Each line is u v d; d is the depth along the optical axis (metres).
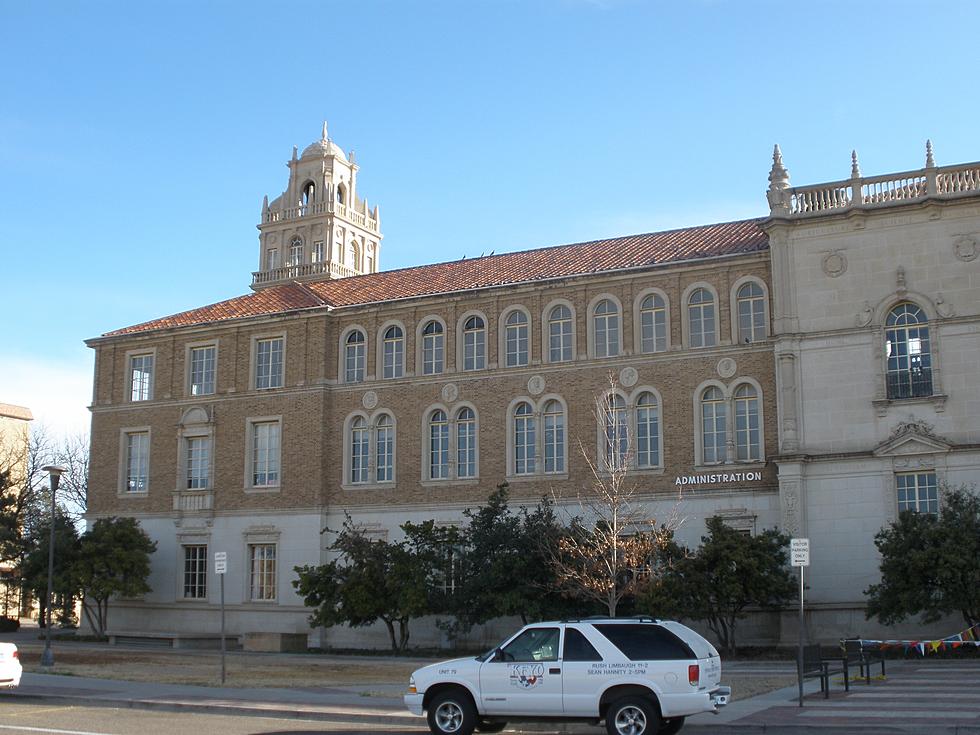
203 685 28.42
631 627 18.53
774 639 38.78
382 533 46.44
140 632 49.34
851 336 38.50
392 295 49.22
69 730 19.88
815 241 39.53
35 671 31.97
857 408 38.00
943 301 37.50
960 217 37.69
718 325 41.69
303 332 49.41
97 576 48.41
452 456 45.62
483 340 46.12
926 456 36.75
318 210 64.88
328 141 66.31
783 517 38.12
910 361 37.84
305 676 31.33
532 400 44.44
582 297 44.28
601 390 43.22
